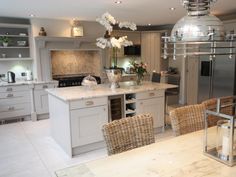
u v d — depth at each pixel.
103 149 3.48
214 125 2.14
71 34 5.67
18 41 5.39
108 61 6.14
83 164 1.42
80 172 1.33
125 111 3.68
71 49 5.65
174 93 4.71
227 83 5.11
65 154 3.33
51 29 5.43
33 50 5.37
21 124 4.79
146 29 7.21
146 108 3.88
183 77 6.60
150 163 1.41
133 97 3.79
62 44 5.51
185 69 6.54
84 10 4.31
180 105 6.53
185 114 2.03
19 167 2.96
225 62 5.09
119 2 3.67
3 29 5.26
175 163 1.40
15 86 4.87
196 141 1.73
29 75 5.43
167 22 6.21
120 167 1.37
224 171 1.30
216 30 1.26
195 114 2.08
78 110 3.18
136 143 1.79
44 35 5.20
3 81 5.22
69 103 3.09
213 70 5.38
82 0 3.49
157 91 3.96
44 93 5.17
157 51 6.90
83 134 3.28
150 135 1.87
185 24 1.29
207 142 1.62
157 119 4.05
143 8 4.18
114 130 1.69
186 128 2.01
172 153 1.54
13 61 5.45
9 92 4.83
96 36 5.97
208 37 1.25
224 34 1.30
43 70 5.36
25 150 3.48
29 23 5.32
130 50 6.75
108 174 1.29
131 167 1.37
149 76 6.85
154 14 4.85
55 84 5.30
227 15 5.21
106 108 3.42
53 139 3.90
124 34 6.65
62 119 3.36
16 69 5.50
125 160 1.45
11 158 3.22
